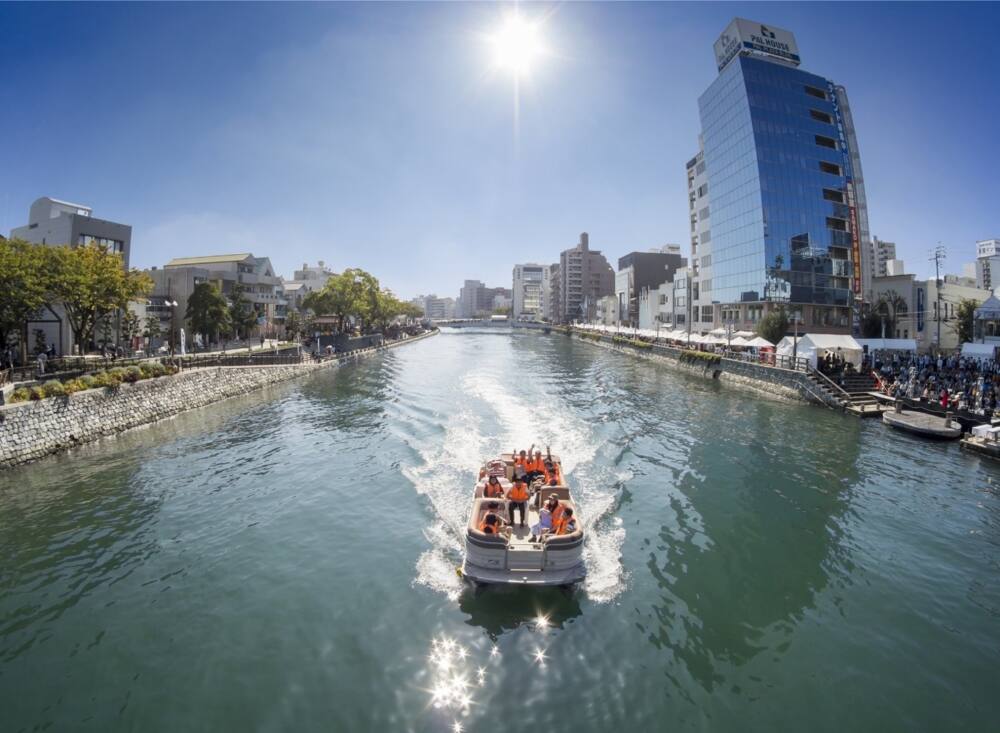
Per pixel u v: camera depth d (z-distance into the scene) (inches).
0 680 373.4
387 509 662.5
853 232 2876.5
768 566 529.3
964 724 336.5
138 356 1562.5
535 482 608.1
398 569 511.5
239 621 435.2
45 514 660.1
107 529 617.0
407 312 6476.4
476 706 340.8
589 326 4931.1
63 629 430.0
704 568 522.0
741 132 2795.3
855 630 430.9
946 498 718.5
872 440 1019.3
